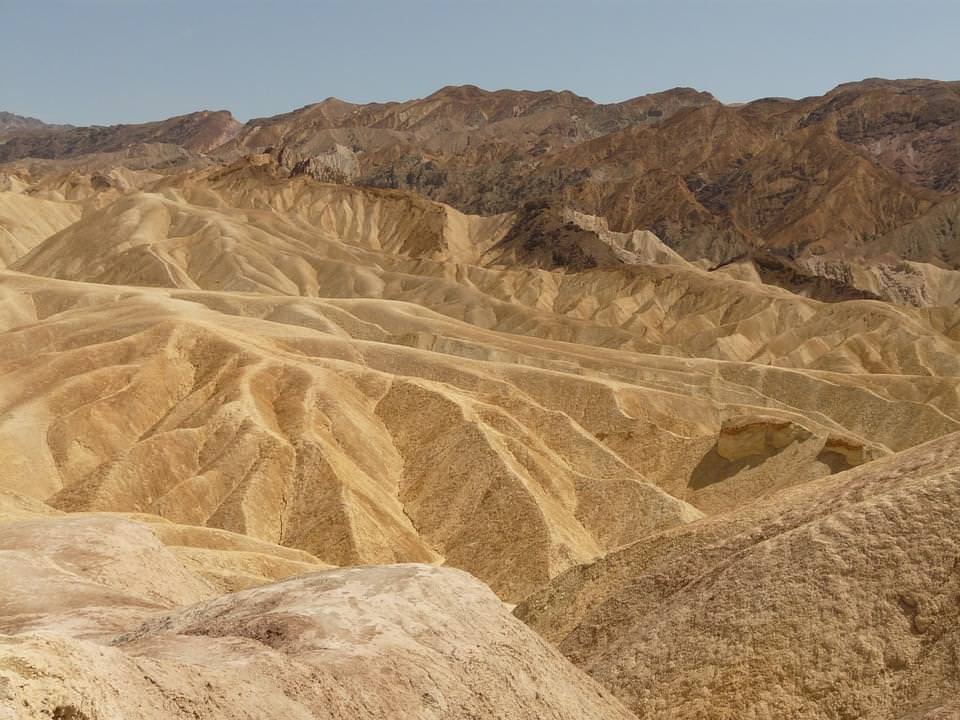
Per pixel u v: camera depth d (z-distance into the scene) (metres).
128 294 136.62
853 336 182.88
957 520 32.38
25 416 79.75
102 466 73.12
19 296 134.62
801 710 29.70
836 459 79.94
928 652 29.50
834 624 31.16
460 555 70.12
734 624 32.62
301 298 140.62
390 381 91.31
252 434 77.00
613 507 75.75
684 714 30.97
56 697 15.05
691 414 99.44
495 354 124.75
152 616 28.55
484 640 26.30
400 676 22.67
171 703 17.55
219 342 94.94
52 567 32.47
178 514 69.75
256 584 42.91
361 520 69.44
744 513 41.06
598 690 28.67
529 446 82.69
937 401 120.06
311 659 22.28
